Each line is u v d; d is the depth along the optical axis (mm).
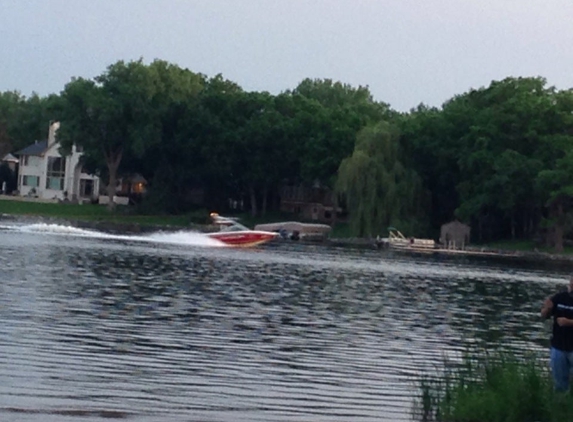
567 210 105562
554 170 103938
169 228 117312
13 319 30906
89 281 46094
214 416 19328
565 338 18781
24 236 84125
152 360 25250
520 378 19344
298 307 40094
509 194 106188
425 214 106750
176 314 34938
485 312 43312
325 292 48188
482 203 107188
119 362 24656
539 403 18328
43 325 30047
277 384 23125
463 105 120500
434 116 116062
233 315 35750
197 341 28844
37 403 19422
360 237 103438
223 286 47906
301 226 113062
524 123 112500
